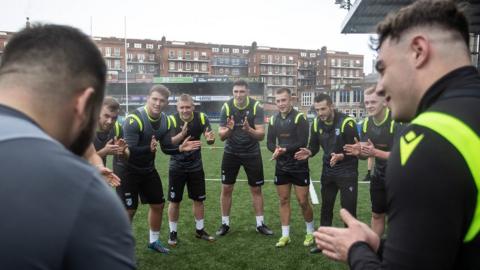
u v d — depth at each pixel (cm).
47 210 73
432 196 87
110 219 79
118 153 397
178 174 483
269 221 595
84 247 75
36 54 87
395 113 113
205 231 530
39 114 87
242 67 9588
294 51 9831
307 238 486
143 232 541
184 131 473
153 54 9006
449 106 95
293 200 733
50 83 86
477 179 87
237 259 441
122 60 8719
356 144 418
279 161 486
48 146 80
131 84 5591
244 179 964
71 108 90
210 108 5672
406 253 88
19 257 70
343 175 454
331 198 471
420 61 103
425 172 88
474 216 88
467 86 99
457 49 102
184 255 455
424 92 104
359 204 695
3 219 70
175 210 488
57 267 72
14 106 85
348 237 120
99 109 98
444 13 102
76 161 82
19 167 74
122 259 80
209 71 9256
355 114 5403
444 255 86
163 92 421
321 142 470
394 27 108
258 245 488
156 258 445
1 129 79
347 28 1007
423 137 92
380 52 114
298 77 10000
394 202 94
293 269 411
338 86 5603
